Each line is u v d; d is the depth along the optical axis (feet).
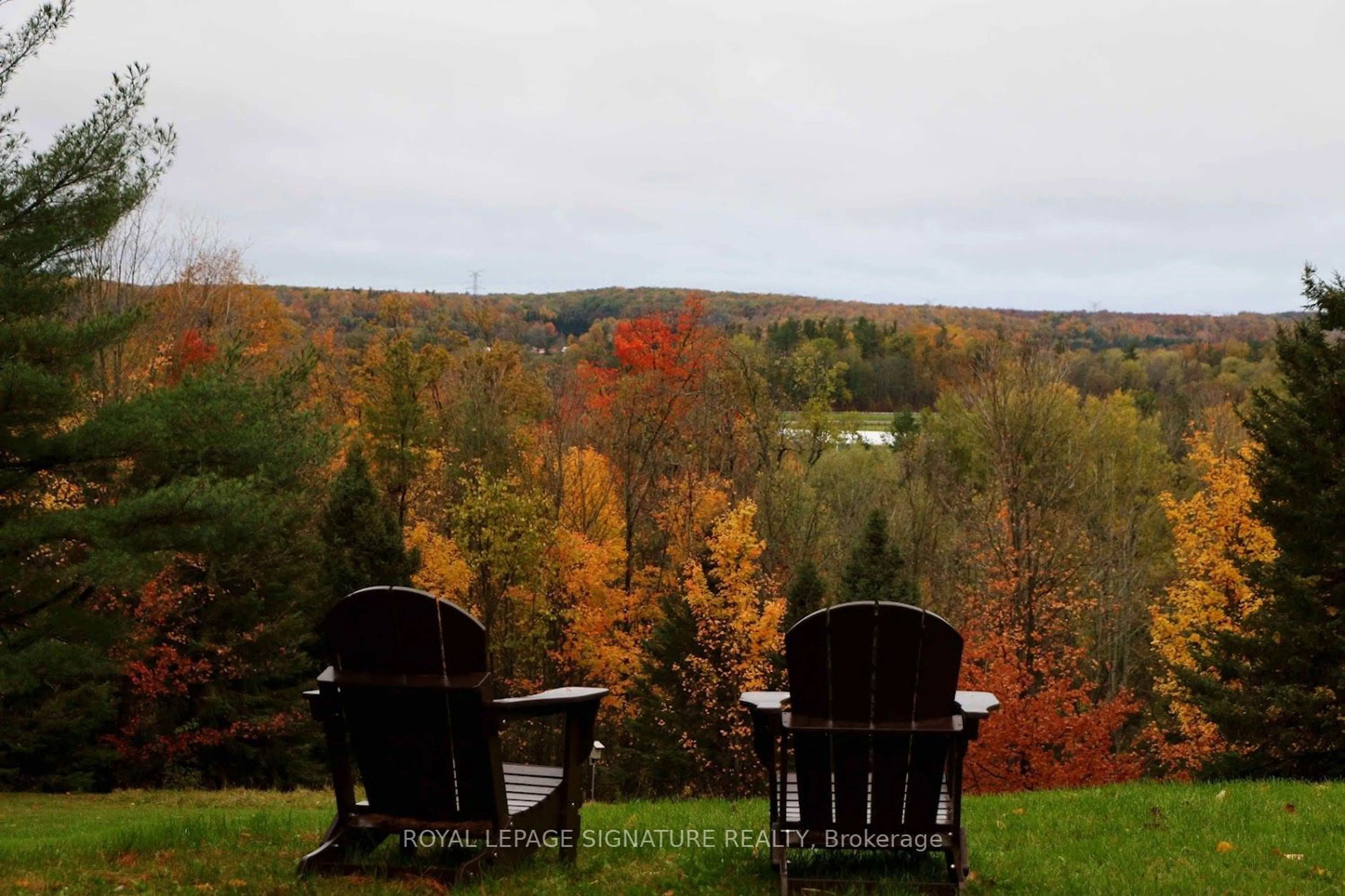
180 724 85.92
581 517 126.93
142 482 50.96
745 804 31.81
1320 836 22.59
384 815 17.92
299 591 88.48
